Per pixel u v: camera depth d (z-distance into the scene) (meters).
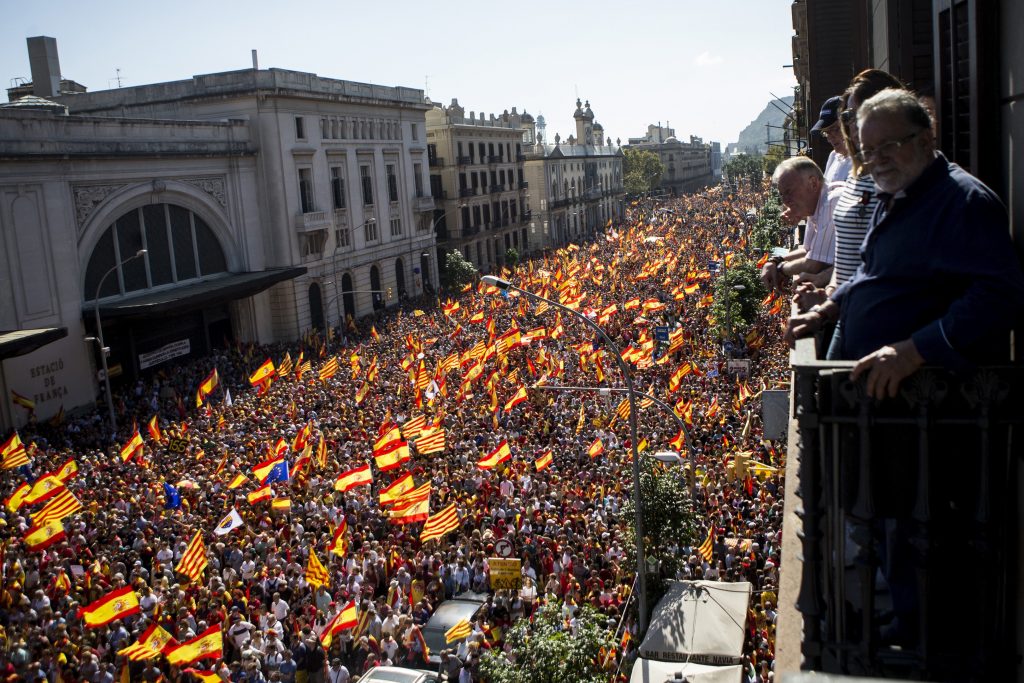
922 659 3.78
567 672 15.96
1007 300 3.39
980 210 3.50
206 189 57.75
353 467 27.06
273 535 22.95
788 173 6.23
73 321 46.50
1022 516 3.72
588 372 38.81
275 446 29.84
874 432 3.73
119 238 50.94
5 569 21.12
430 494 25.33
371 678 17.55
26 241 44.03
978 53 4.48
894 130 3.62
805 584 3.96
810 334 4.32
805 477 3.88
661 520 20.64
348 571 21.23
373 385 40.28
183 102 63.72
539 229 125.56
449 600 21.02
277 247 64.00
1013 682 3.79
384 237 77.50
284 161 63.50
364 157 74.31
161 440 33.16
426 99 85.50
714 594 18.28
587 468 28.14
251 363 54.41
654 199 177.25
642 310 50.94
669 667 16.41
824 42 18.81
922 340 3.45
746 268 46.88
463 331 52.56
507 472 27.02
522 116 133.88
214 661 17.38
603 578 21.23
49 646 17.44
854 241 4.75
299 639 18.47
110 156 48.97
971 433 3.66
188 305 49.38
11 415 42.03
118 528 24.03
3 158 42.34
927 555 3.65
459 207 95.62
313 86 67.00
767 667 15.78
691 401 33.34
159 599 19.70
